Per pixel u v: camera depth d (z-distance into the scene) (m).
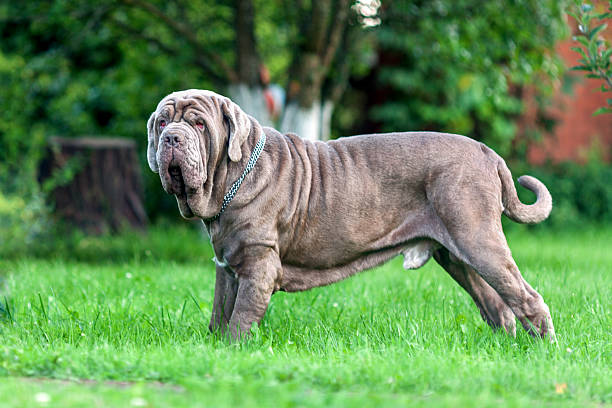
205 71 15.31
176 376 5.11
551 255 12.57
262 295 6.25
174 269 10.34
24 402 4.30
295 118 13.92
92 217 14.01
